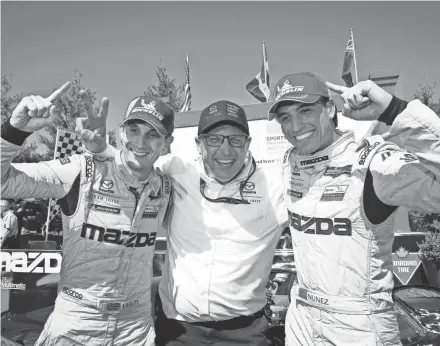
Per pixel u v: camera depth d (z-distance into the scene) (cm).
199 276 209
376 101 157
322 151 180
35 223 1011
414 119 137
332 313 167
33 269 353
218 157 214
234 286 207
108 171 200
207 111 221
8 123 164
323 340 172
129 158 198
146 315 211
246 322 209
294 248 190
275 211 219
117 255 197
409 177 147
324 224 172
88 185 195
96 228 195
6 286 352
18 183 175
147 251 210
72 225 196
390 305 167
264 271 218
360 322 162
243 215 214
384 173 155
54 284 349
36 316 287
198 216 217
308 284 179
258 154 418
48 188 186
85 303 193
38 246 430
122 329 200
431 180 142
